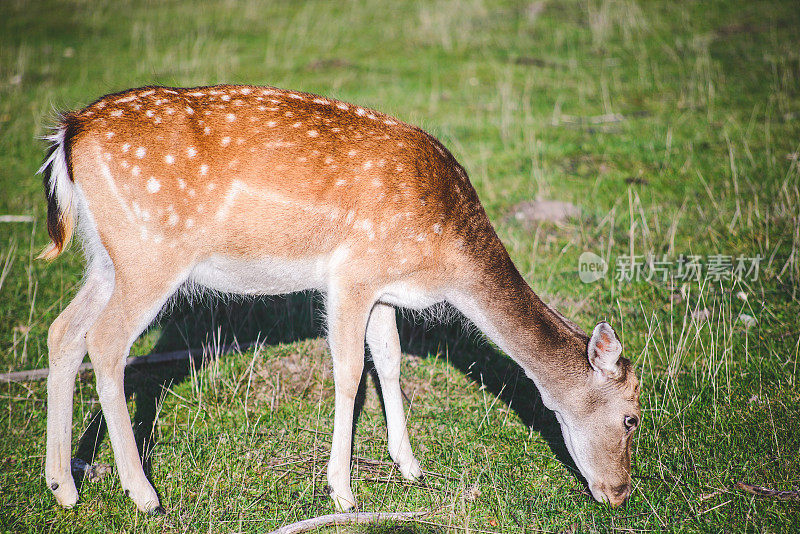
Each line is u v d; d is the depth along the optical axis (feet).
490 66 68.74
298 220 22.97
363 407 29.30
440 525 23.15
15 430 27.37
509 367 31.96
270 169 22.75
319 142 23.30
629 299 36.14
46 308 35.40
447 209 24.04
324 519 22.68
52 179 22.94
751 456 25.98
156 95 23.22
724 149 50.03
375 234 23.26
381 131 24.22
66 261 39.42
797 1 78.43
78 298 23.84
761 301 34.91
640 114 56.95
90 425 27.50
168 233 22.39
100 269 23.95
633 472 25.70
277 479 25.32
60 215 23.13
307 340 33.37
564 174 48.24
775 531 22.72
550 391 24.09
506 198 45.52
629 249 39.99
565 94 61.82
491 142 53.06
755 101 57.62
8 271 38.01
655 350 32.14
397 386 25.72
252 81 63.67
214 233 22.81
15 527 22.89
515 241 40.57
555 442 27.61
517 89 63.16
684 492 24.61
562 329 24.07
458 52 72.84
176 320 34.88
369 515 23.11
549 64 68.85
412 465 25.52
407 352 33.06
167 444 26.89
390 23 82.79
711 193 44.39
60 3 90.89
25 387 29.71
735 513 23.53
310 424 28.32
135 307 22.43
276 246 23.18
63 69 67.62
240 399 29.60
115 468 25.53
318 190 22.91
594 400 23.39
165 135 22.39
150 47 74.79
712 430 27.32
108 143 22.21
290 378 30.96
